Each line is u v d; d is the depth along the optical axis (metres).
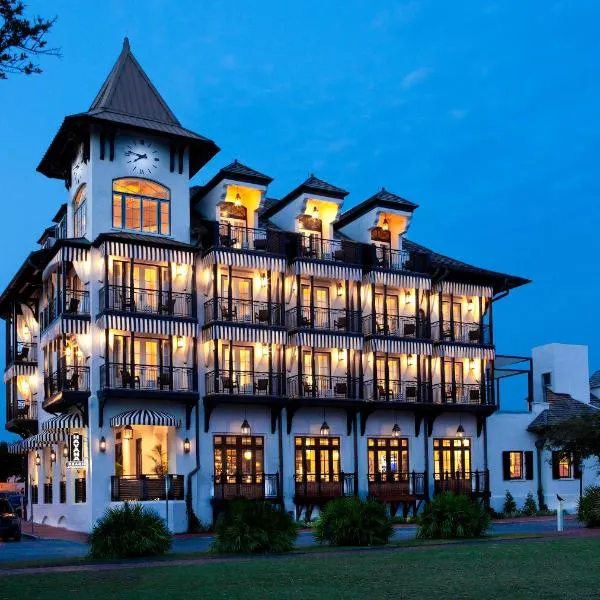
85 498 37.84
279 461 41.56
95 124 38.69
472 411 46.69
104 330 37.69
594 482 49.69
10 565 22.55
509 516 46.38
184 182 40.88
